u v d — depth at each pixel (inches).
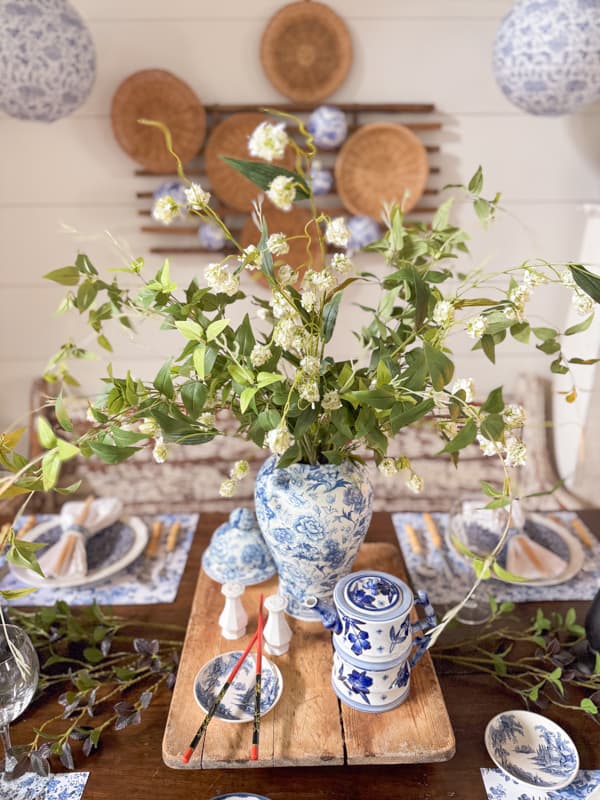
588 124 87.1
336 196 88.7
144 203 89.0
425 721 36.8
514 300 35.3
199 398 33.9
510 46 67.3
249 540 48.6
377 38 84.0
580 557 53.0
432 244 43.4
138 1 81.8
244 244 88.7
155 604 49.4
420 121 87.3
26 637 36.8
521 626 46.4
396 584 38.1
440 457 84.7
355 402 35.0
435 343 35.1
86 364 93.9
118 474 84.5
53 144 86.5
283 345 33.3
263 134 30.9
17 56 64.4
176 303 35.6
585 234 87.7
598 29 63.1
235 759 34.7
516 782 35.3
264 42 81.9
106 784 35.5
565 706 39.9
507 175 89.2
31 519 59.7
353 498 39.9
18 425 97.3
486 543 50.5
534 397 89.7
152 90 82.9
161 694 41.3
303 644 42.7
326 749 35.2
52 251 90.7
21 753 36.9
